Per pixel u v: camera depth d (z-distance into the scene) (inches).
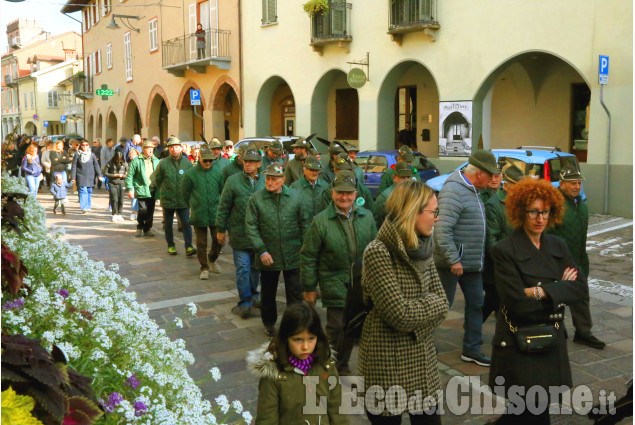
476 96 637.9
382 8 721.6
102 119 1544.0
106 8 1462.8
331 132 912.9
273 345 121.6
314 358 123.0
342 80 886.4
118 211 575.8
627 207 537.0
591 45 545.3
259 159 272.8
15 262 116.1
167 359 141.5
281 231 241.1
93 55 1588.3
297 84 849.5
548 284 133.4
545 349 132.6
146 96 1263.5
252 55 925.2
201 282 337.1
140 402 111.6
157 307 288.4
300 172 370.9
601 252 413.4
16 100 2657.5
